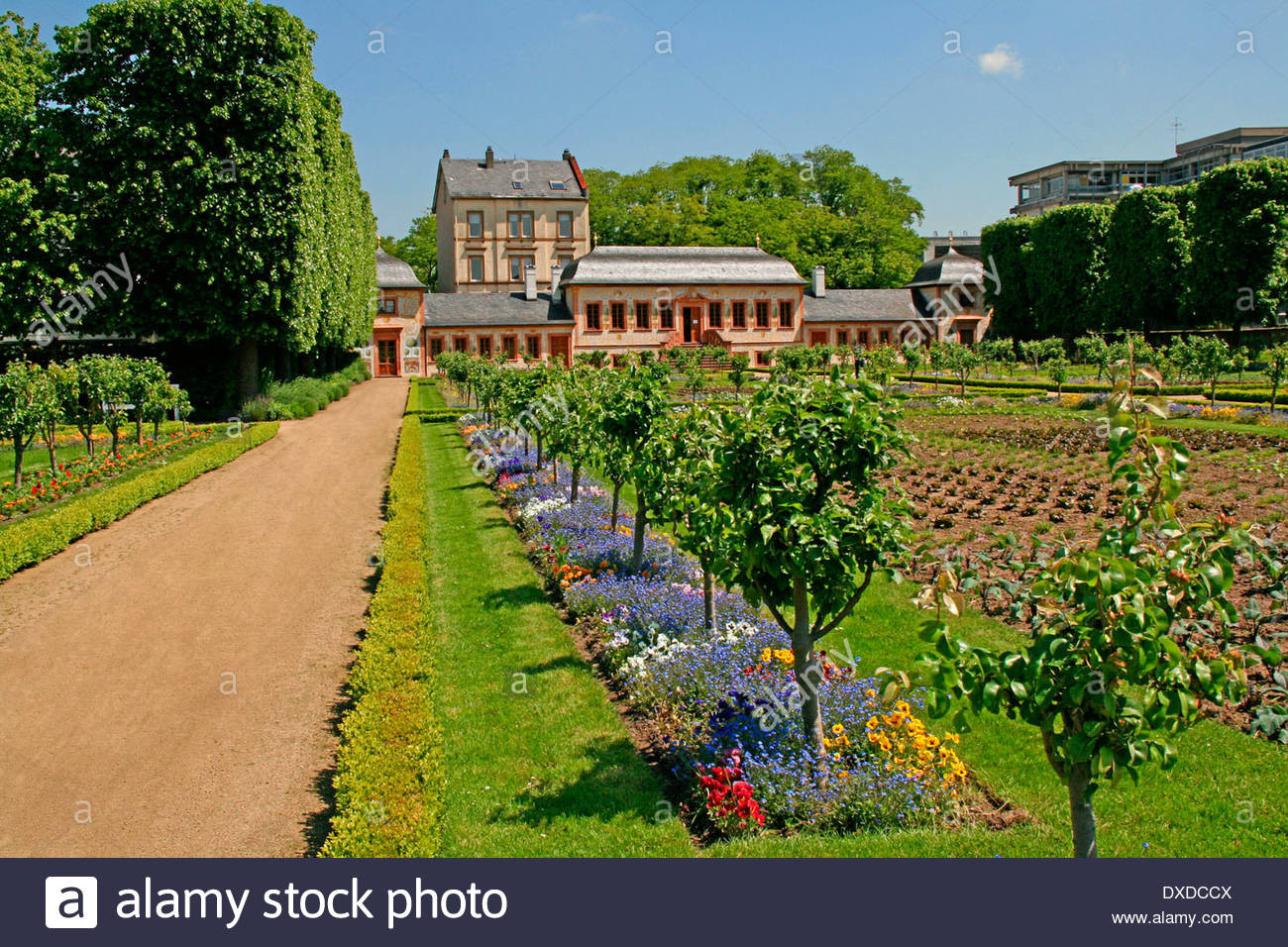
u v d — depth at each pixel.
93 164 29.59
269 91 29.48
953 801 6.47
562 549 13.00
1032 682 4.28
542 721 8.09
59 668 10.01
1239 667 4.39
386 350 62.66
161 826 6.85
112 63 29.09
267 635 10.99
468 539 15.09
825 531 6.08
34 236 28.33
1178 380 35.91
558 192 74.06
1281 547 10.94
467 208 72.19
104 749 8.13
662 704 8.04
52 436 18.86
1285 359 25.03
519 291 61.84
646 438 11.24
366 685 8.41
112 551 14.84
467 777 7.14
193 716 8.77
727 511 7.32
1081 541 12.95
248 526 16.56
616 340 59.97
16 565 13.46
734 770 6.58
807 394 6.56
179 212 29.14
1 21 33.34
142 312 30.30
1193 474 17.59
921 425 27.19
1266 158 43.38
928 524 14.49
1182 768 6.74
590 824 6.39
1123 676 4.16
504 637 10.28
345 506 18.33
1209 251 45.03
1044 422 27.02
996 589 11.02
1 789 7.46
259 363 34.75
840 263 74.38
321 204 35.31
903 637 9.51
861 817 6.34
